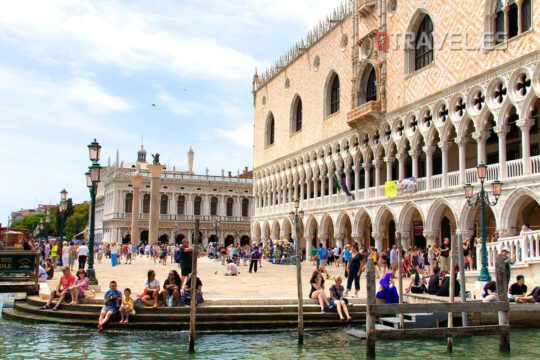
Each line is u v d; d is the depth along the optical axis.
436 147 43.94
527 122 33.66
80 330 21.09
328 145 60.97
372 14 52.38
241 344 19.17
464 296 20.06
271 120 81.88
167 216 118.00
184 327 21.25
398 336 17.30
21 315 23.59
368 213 51.97
